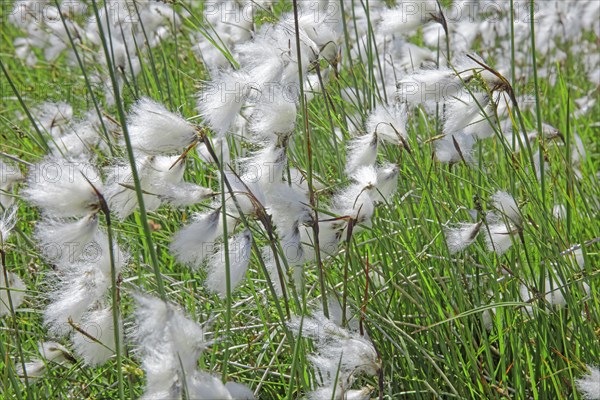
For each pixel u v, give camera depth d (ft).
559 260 3.31
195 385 2.82
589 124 5.21
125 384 3.34
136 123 3.00
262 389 3.43
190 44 5.51
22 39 6.44
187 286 3.61
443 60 4.57
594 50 6.72
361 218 3.10
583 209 3.86
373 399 3.19
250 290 3.59
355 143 3.30
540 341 3.34
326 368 3.02
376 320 3.36
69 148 3.97
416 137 3.87
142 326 2.78
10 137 4.59
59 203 2.89
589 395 3.05
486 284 3.58
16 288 3.23
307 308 3.37
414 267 3.56
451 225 3.58
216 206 3.13
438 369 3.20
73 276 3.10
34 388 3.32
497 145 4.05
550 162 3.77
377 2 4.60
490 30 5.61
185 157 3.05
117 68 4.25
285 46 3.23
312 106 3.92
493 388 3.32
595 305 3.35
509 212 3.34
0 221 3.19
